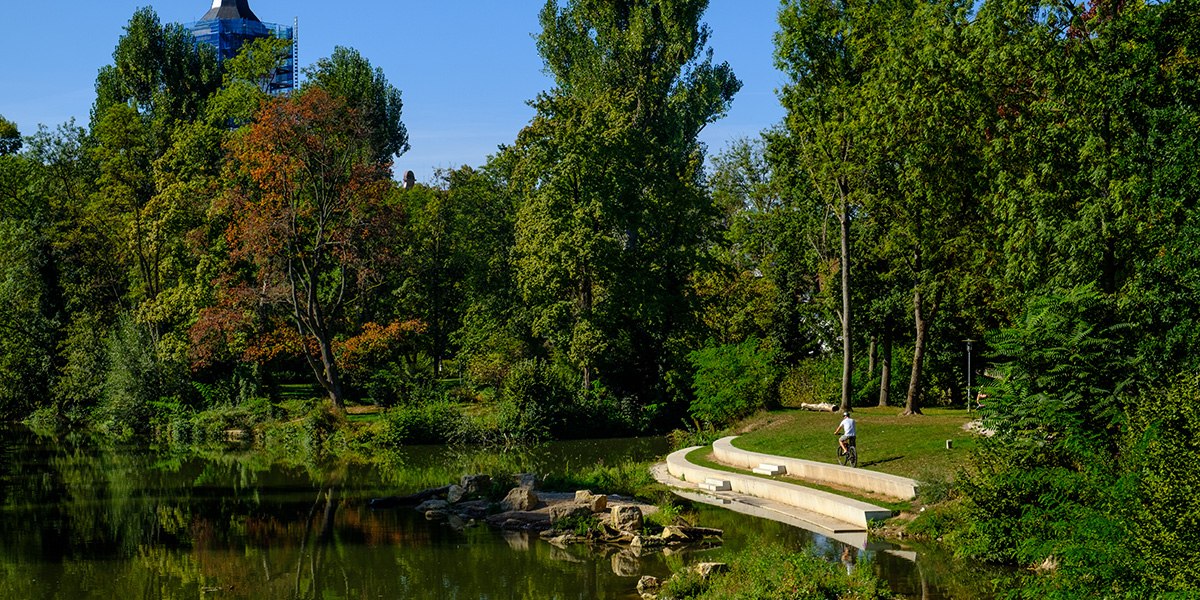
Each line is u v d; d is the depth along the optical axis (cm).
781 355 6275
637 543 2695
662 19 6669
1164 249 2698
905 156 3800
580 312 5922
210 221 6462
